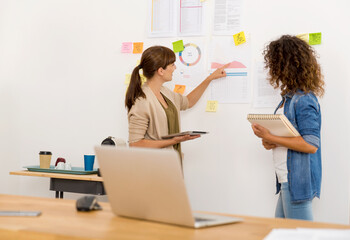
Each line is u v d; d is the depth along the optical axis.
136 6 3.39
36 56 3.72
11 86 3.79
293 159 2.26
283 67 2.33
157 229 1.28
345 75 2.85
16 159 3.76
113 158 1.40
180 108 3.11
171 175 1.27
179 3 3.25
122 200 1.43
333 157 2.87
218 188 3.14
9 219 1.37
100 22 3.51
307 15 2.94
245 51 3.08
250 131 3.07
